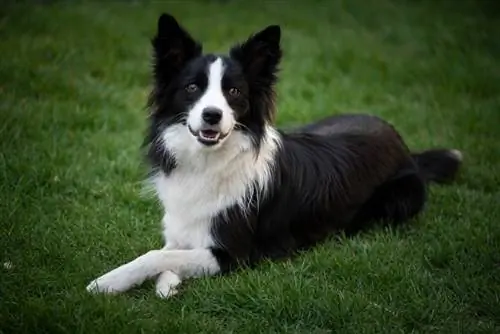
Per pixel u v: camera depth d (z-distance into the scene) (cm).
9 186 765
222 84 600
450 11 1684
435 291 598
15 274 590
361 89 1172
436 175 845
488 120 1047
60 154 841
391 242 690
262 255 650
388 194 737
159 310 557
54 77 1070
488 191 845
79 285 583
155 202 756
